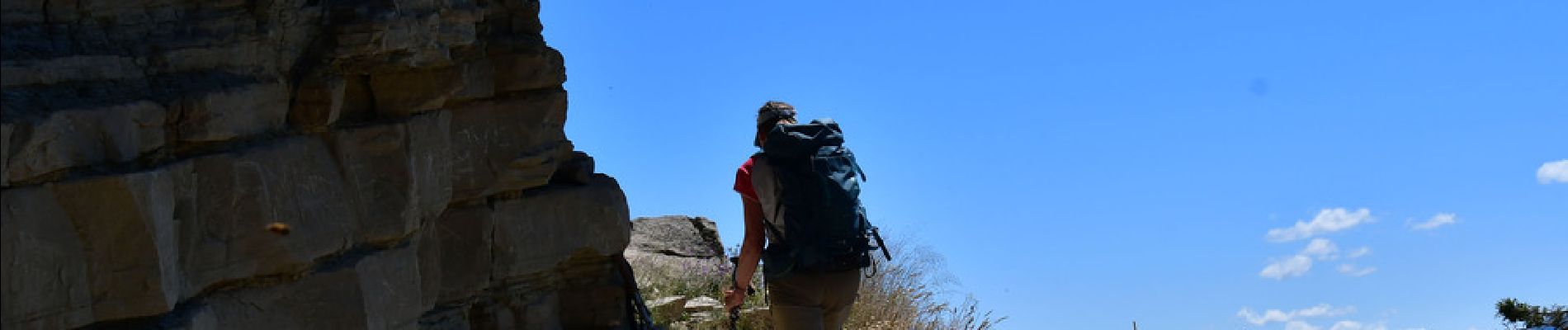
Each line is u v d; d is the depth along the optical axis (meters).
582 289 6.85
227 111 4.44
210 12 4.48
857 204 5.76
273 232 4.35
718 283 9.23
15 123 3.62
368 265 5.16
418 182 5.49
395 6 5.08
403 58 5.24
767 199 5.73
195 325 4.23
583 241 6.61
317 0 4.96
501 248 6.23
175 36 4.36
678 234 11.17
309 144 4.95
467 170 6.05
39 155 3.70
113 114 3.96
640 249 10.69
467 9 5.57
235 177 4.49
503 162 6.16
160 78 4.27
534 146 6.28
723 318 8.05
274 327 4.71
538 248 6.38
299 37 4.90
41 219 3.72
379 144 5.27
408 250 5.51
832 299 5.92
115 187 3.84
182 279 4.27
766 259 5.82
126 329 4.04
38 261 3.71
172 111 4.23
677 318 8.12
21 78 3.79
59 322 3.78
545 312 6.60
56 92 3.88
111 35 4.19
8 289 3.62
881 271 8.73
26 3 3.98
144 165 4.14
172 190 4.16
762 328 7.98
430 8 5.30
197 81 4.38
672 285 9.06
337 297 4.96
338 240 5.04
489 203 6.21
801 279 5.80
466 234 6.08
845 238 5.66
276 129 4.82
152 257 3.96
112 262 3.90
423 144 5.53
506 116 6.17
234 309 4.55
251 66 4.64
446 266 6.04
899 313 8.39
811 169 5.61
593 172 6.92
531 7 6.19
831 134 5.77
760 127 6.01
